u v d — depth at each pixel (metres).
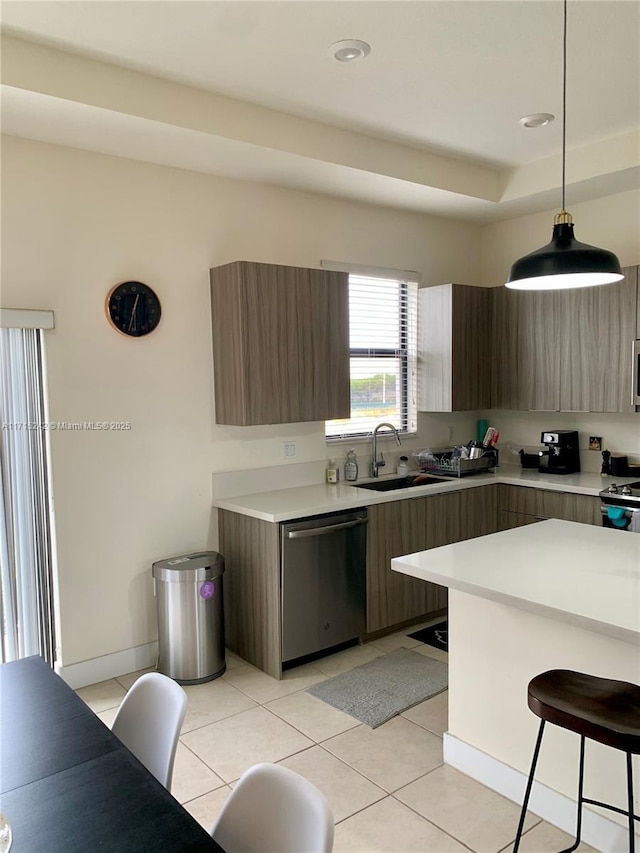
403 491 3.85
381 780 2.46
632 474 4.23
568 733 2.13
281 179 3.71
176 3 2.22
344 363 3.85
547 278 2.36
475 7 2.30
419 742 2.73
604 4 2.29
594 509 3.86
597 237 4.30
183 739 2.77
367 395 4.52
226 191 3.67
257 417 3.47
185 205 3.52
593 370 4.08
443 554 2.40
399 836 2.15
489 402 4.74
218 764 2.58
